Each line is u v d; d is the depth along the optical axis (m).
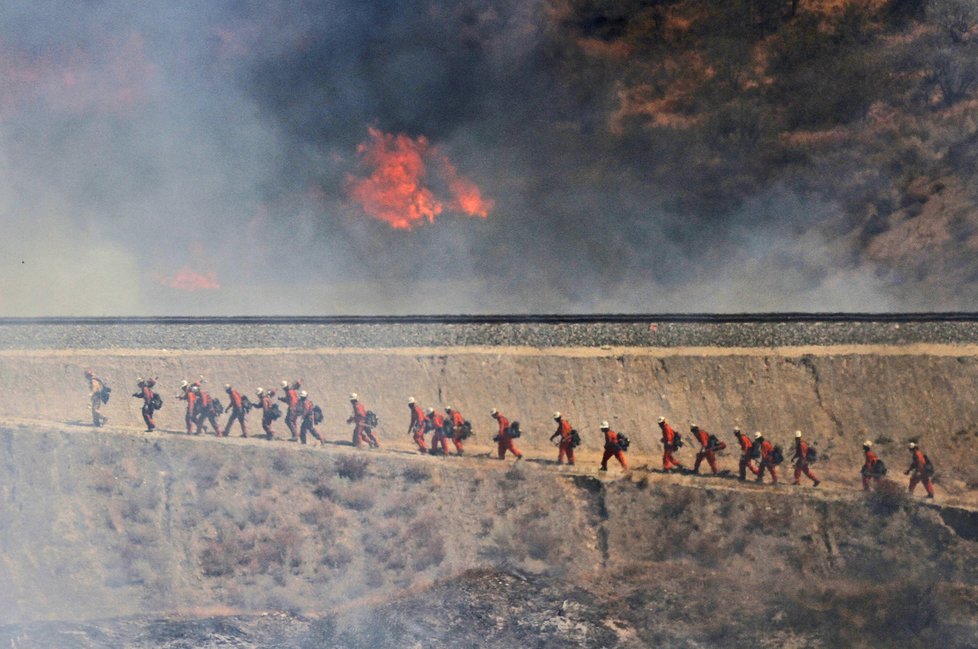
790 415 39.88
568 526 36.72
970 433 38.56
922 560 34.44
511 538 36.69
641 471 37.91
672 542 35.88
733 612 32.59
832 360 40.31
